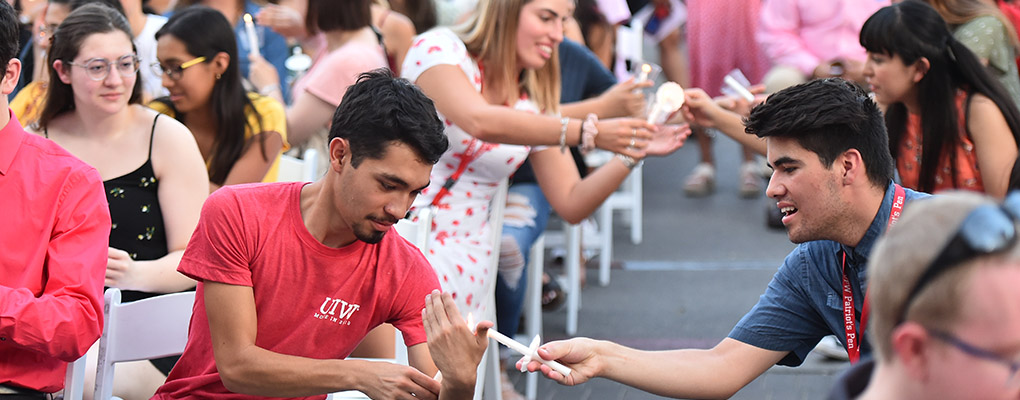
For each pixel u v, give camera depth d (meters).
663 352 2.62
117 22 3.20
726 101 3.79
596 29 6.57
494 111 3.47
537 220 4.31
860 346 2.49
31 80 4.27
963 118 3.53
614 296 5.96
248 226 2.31
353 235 2.34
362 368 2.25
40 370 2.69
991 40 4.27
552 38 3.62
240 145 3.69
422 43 3.61
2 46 2.54
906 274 1.28
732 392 2.62
